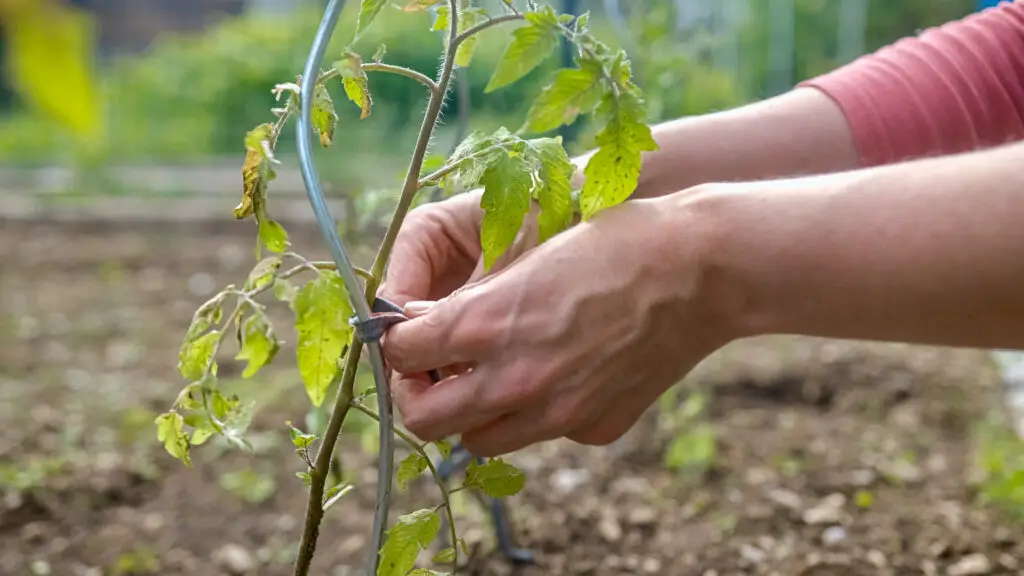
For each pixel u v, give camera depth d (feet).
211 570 3.62
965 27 2.92
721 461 4.55
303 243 10.14
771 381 5.70
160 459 4.59
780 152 2.77
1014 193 2.05
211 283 8.59
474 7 2.28
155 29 18.30
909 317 2.11
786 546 3.69
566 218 2.26
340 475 3.28
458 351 2.17
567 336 2.15
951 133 2.79
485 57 12.97
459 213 2.61
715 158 2.74
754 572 3.50
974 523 3.82
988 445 4.61
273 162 2.06
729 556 3.61
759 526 3.86
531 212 2.53
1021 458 4.37
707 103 8.48
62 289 8.30
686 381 5.65
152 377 5.98
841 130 2.79
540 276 2.15
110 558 3.67
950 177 2.08
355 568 3.60
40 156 15.78
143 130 16.40
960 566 3.47
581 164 2.65
